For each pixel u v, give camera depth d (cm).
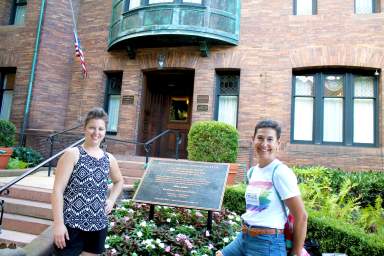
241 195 598
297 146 905
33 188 565
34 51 1105
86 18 1171
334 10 946
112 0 1137
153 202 474
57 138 1069
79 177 287
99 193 296
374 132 900
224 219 536
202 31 936
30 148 1009
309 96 954
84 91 1115
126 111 1046
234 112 1001
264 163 273
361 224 541
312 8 995
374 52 903
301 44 950
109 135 1078
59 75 1124
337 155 875
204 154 733
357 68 920
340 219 526
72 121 1110
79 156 292
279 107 934
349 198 641
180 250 412
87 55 1138
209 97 981
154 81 1157
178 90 1180
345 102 923
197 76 1002
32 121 1070
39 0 1148
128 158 922
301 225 244
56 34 1135
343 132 916
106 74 1127
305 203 584
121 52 1093
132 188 627
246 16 998
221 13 966
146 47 1053
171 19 940
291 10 979
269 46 970
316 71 959
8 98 1175
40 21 1120
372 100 920
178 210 537
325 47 931
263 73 959
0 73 1191
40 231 470
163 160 530
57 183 279
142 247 404
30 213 505
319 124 930
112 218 474
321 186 680
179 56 1022
